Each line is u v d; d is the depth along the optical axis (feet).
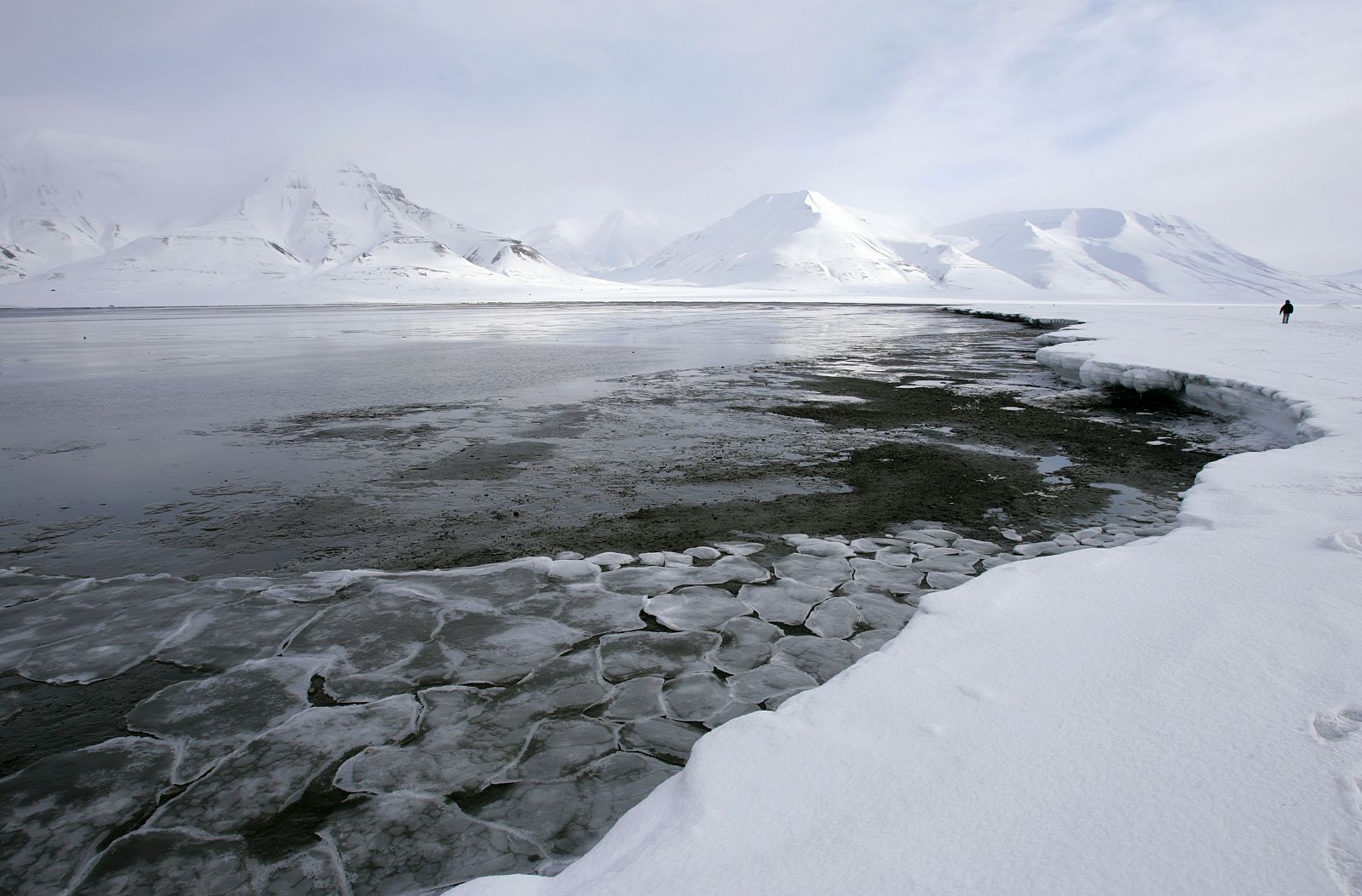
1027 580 12.35
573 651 13.30
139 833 8.80
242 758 10.21
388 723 11.02
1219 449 30.66
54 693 12.01
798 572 17.26
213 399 46.11
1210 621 10.09
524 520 21.93
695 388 50.88
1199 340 63.21
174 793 9.52
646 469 28.07
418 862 8.23
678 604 15.37
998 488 25.22
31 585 16.72
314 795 9.45
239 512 22.85
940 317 173.17
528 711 11.30
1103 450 30.89
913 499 23.97
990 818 6.33
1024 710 8.18
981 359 70.64
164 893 7.91
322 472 27.76
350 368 64.28
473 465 28.81
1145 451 30.66
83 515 22.71
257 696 11.86
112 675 12.60
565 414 40.19
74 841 8.70
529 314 205.98
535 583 16.57
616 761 10.00
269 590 16.24
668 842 6.42
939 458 29.71
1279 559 12.43
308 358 74.38
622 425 36.94
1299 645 9.14
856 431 35.50
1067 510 22.65
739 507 23.12
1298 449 21.95
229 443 32.91
